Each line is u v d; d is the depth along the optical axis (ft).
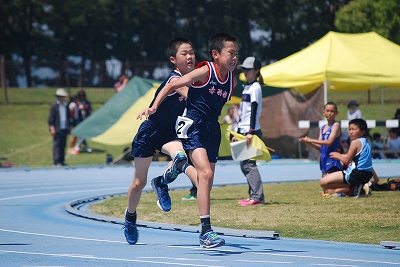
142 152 50.34
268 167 157.48
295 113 176.45
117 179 132.16
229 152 96.37
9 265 42.24
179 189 106.42
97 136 165.58
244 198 88.02
